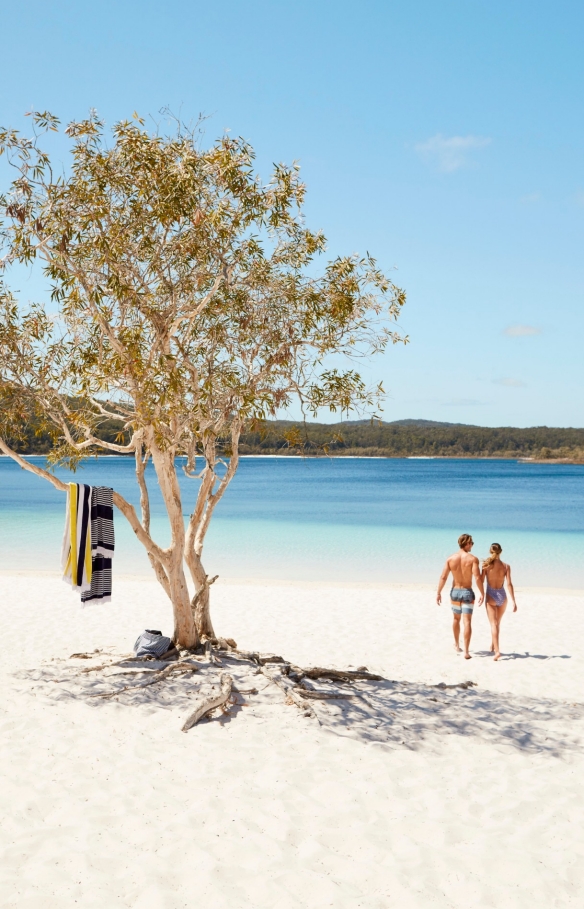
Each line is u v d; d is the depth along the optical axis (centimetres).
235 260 838
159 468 870
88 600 810
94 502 813
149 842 482
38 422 871
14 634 1203
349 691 847
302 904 416
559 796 571
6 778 577
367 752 654
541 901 427
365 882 442
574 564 2173
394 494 5566
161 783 575
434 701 831
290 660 1057
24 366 816
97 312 768
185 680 823
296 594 1656
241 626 1315
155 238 805
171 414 756
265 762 622
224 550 2427
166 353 807
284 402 801
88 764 609
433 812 539
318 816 527
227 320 868
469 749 674
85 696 779
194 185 755
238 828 505
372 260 834
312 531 2928
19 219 732
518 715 790
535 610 1489
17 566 2083
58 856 461
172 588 917
